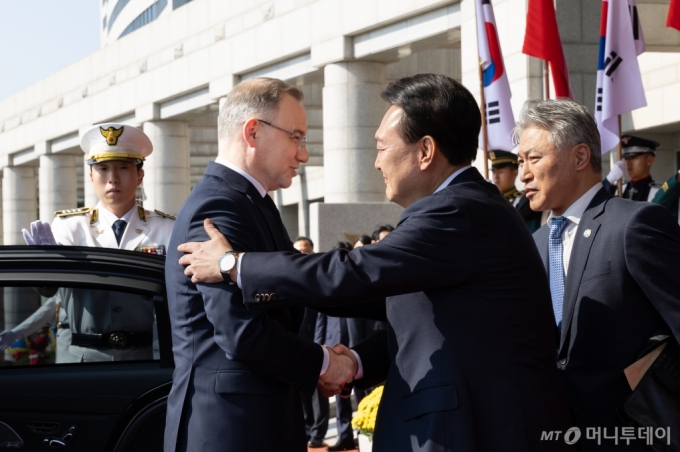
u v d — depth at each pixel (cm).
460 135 246
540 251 305
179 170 1742
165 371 309
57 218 447
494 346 234
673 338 265
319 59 1236
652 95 1373
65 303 316
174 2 2958
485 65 619
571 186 288
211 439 245
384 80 1214
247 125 262
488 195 245
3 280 314
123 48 1836
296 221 2967
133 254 332
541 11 596
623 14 548
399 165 248
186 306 253
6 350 312
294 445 262
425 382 234
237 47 1446
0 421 305
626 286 270
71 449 304
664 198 555
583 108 289
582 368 276
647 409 258
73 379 309
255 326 239
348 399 744
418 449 232
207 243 245
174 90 1642
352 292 233
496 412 229
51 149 2269
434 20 1044
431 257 233
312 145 2355
